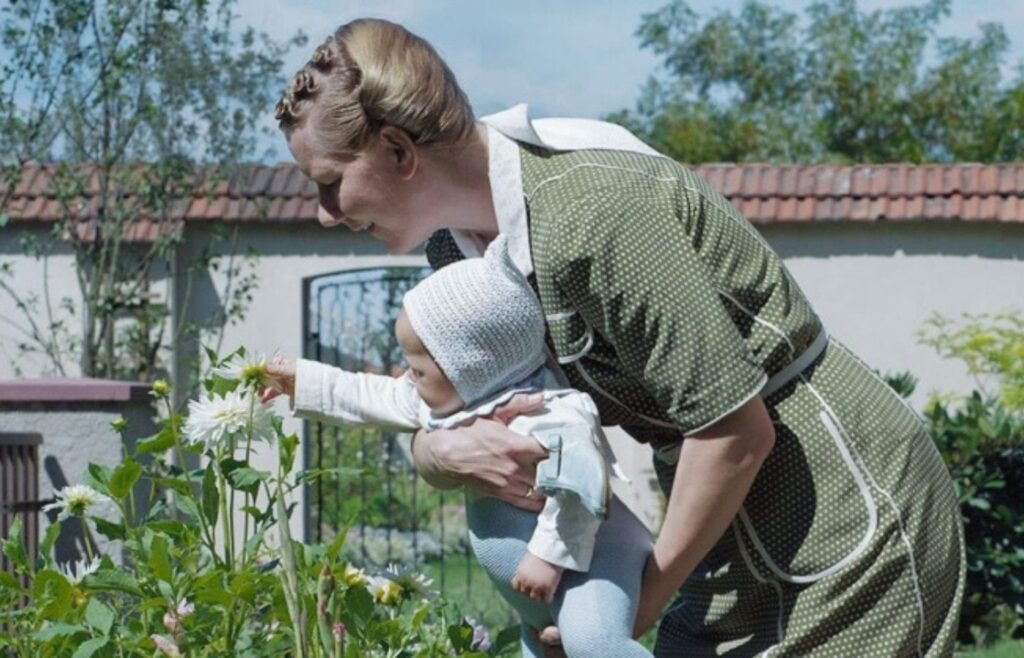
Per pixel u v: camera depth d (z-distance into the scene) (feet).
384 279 40.88
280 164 42.14
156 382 10.86
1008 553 27.68
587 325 8.63
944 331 42.68
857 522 8.55
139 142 39.22
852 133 126.11
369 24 8.83
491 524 9.05
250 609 10.34
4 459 21.25
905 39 125.29
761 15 128.98
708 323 8.25
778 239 43.29
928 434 9.09
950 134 124.36
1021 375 41.45
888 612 8.55
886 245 42.98
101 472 10.89
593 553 8.79
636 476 40.57
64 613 9.83
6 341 41.57
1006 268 42.60
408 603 11.39
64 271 41.42
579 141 9.02
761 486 8.72
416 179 8.70
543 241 8.49
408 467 49.44
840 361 8.89
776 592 8.75
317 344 40.55
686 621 9.22
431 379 9.06
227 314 40.57
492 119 8.96
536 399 8.92
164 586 9.66
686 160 125.49
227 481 10.31
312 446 44.21
